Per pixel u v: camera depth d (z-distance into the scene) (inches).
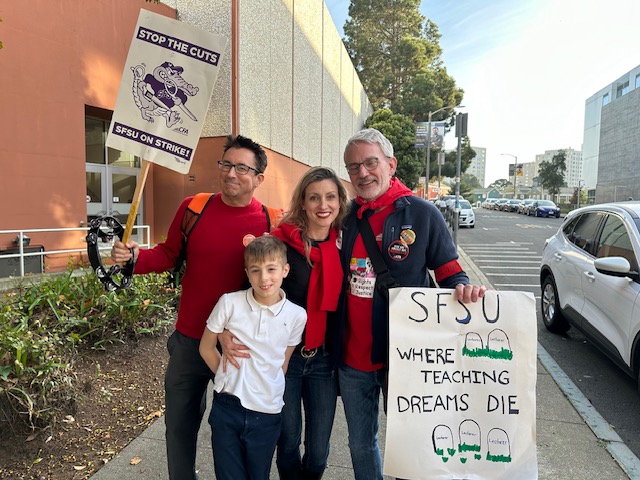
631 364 152.3
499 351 85.4
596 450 126.2
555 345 220.2
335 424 139.9
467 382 85.6
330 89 945.5
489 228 1013.2
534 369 84.9
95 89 376.5
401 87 1988.2
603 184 2183.8
